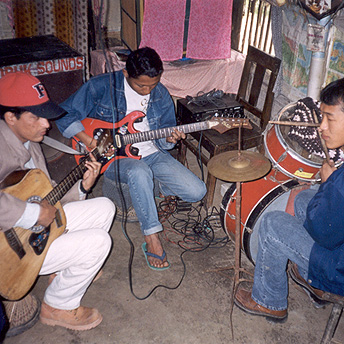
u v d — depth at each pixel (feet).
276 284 6.86
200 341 6.89
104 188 9.01
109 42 14.49
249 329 7.18
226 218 7.75
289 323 7.35
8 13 13.33
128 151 8.38
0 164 5.34
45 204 5.65
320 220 5.25
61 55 8.68
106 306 7.43
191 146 10.12
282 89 10.41
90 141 8.08
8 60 8.19
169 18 11.88
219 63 12.69
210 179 9.55
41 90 5.57
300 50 9.43
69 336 6.84
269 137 7.29
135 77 7.41
